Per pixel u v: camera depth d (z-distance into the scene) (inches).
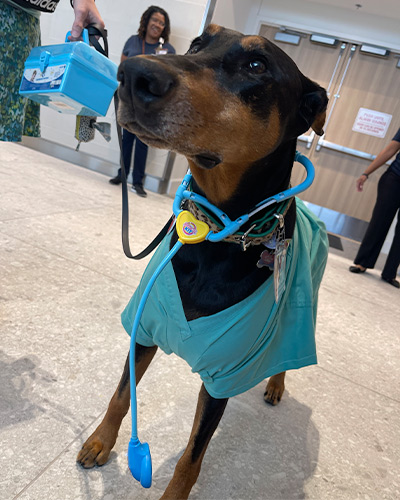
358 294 155.2
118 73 34.3
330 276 168.4
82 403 64.2
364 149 265.6
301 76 47.5
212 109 37.9
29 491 49.1
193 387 75.7
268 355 55.2
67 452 55.7
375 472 67.6
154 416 66.6
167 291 50.0
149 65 33.0
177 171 225.8
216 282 47.8
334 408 81.7
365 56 255.3
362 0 232.7
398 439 77.2
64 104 57.6
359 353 107.1
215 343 47.5
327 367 95.9
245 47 41.0
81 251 113.9
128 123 36.6
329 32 257.6
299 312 57.3
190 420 67.7
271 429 71.5
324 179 276.8
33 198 142.6
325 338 110.0
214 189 45.4
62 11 213.6
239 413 73.4
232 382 49.2
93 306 89.8
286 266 53.8
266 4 265.3
